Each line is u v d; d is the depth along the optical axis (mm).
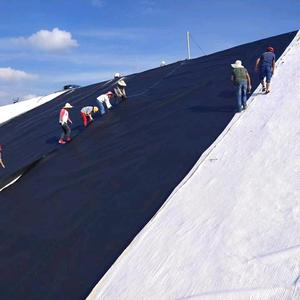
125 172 12367
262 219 8258
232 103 14547
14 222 11820
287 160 10008
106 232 9836
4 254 10422
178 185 10656
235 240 7914
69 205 11727
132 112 17016
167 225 9172
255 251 7469
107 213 10609
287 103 12922
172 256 8117
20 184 14141
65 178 13422
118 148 14141
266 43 18875
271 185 9258
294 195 8656
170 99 16938
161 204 10148
